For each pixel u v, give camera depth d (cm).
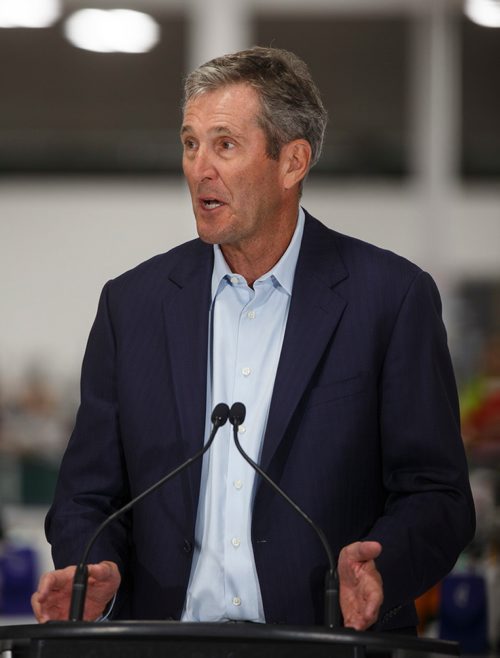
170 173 2495
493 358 1819
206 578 475
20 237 2495
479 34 1847
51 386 2391
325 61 1886
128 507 432
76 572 414
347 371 484
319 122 501
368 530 481
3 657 450
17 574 1095
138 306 517
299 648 360
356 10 1758
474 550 962
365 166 2302
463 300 2048
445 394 492
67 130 2292
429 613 923
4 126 2284
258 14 1759
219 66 484
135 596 488
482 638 912
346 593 414
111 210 2494
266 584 467
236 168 475
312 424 476
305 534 468
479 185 2227
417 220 2102
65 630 362
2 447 2181
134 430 495
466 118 1981
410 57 1884
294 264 507
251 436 484
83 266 2494
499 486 1040
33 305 2484
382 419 484
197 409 485
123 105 2067
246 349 498
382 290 498
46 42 1881
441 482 475
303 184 509
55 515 496
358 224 2317
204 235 481
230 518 477
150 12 1788
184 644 364
